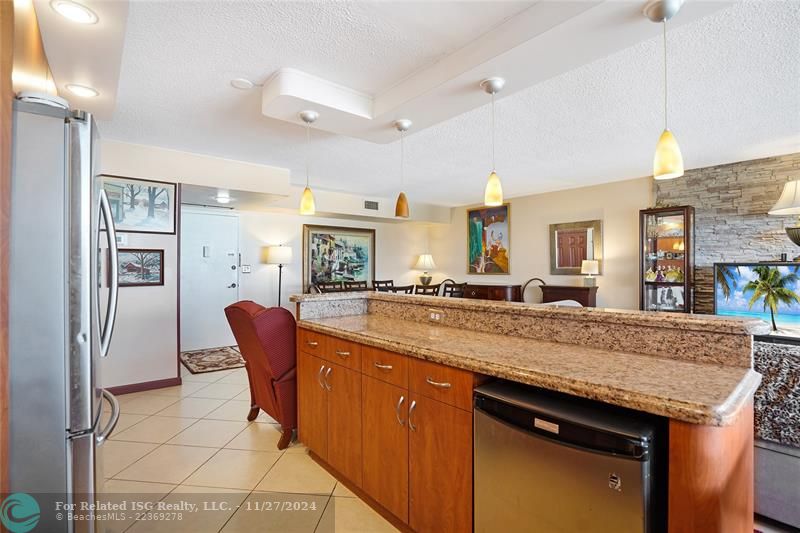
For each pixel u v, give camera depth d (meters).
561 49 1.80
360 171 4.88
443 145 3.76
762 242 4.36
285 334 2.65
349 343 2.13
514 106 2.81
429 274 8.43
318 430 2.39
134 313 3.78
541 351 1.60
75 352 1.27
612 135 3.46
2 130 1.09
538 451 1.23
